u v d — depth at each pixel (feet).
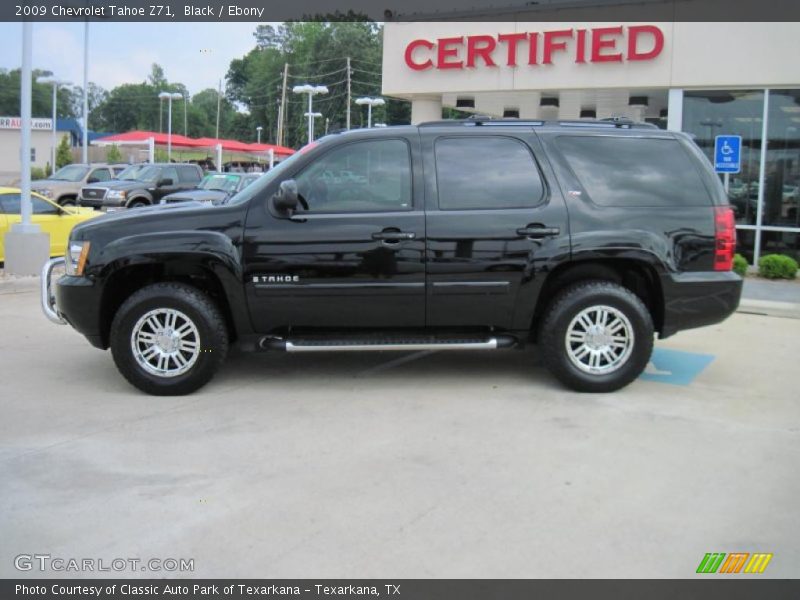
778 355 25.18
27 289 37.04
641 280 20.99
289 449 16.21
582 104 58.18
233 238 19.40
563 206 19.83
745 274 42.96
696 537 12.46
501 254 19.63
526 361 23.91
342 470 15.08
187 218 19.60
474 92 51.47
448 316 20.01
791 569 11.54
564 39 48.01
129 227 19.65
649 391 20.63
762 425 17.90
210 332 19.66
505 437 16.96
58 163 158.81
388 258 19.52
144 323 19.69
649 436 17.07
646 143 20.53
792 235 45.27
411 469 15.14
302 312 19.74
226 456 15.81
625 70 46.80
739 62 44.11
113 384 21.09
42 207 44.80
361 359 24.14
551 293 20.65
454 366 23.27
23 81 39.73
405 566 11.53
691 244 19.97
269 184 19.80
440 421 18.02
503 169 20.12
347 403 19.44
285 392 20.40
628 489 14.25
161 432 17.24
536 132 20.43
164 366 19.81
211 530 12.66
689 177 20.38
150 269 20.70
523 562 11.66
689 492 14.15
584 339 20.04
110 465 15.35
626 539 12.37
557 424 17.83
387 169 19.98
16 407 19.01
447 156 20.13
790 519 13.10
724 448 16.38
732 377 22.27
